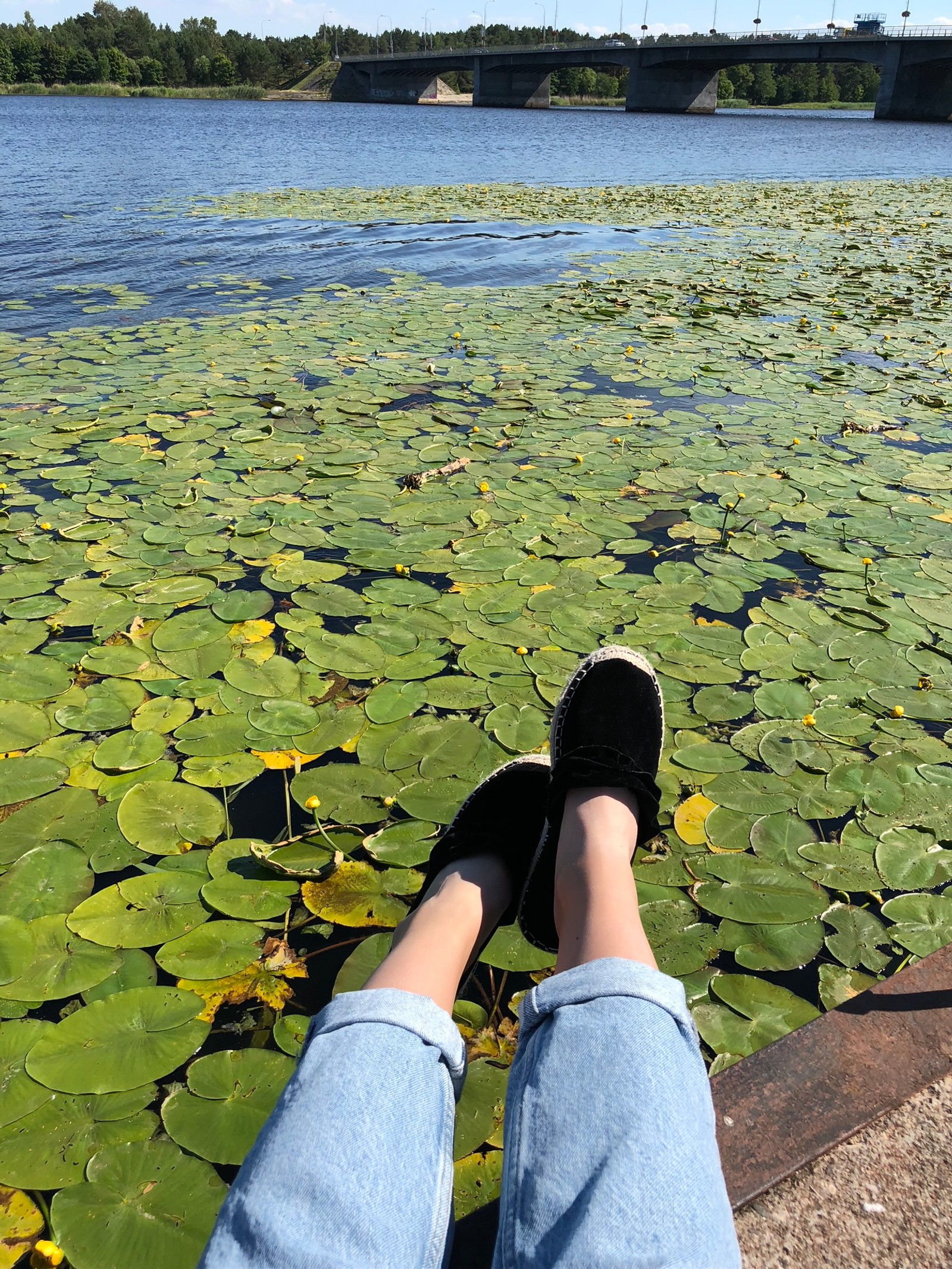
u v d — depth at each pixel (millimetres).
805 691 1847
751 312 5379
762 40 38344
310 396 3605
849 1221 767
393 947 888
